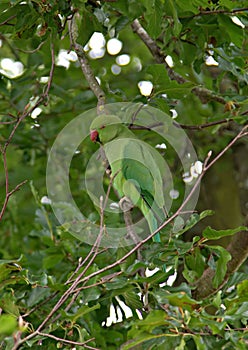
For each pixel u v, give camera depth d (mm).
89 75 10547
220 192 16953
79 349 8273
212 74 14414
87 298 8516
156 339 7867
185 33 10812
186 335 7598
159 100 10219
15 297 8625
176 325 7410
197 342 7488
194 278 9328
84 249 11117
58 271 11281
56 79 14930
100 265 11227
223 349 7898
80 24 10164
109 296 9188
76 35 10516
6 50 15969
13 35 9891
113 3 9852
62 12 9641
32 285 8625
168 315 7559
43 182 15852
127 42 17344
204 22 10477
